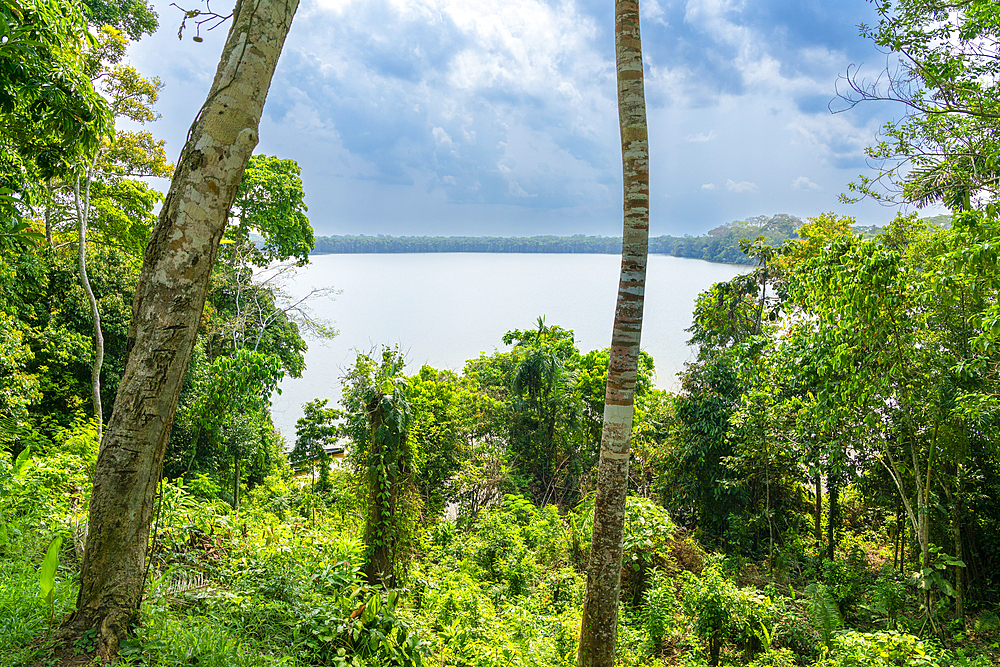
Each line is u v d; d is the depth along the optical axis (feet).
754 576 46.29
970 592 38.09
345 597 18.34
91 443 27.66
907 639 24.32
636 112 17.70
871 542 52.01
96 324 30.19
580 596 38.09
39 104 19.06
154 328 10.73
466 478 67.21
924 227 47.44
